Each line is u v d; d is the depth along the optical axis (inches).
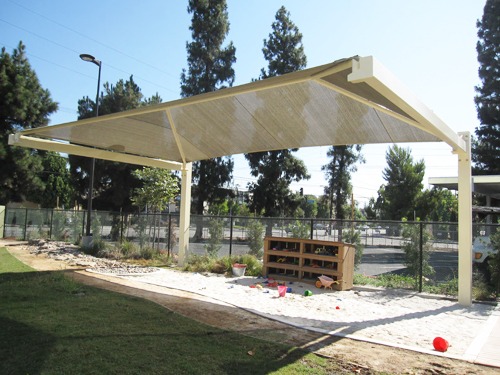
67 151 429.7
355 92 218.8
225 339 197.8
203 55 1206.9
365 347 199.3
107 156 451.2
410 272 404.2
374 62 166.7
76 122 367.6
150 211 847.7
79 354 168.9
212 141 434.0
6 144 920.3
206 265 458.3
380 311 286.2
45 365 155.6
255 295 322.7
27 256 530.6
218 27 1221.1
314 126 354.0
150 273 420.5
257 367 161.9
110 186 1107.3
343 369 165.8
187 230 492.4
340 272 368.5
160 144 461.1
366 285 392.8
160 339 193.3
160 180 784.9
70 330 201.6
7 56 967.6
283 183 1197.7
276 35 1200.2
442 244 562.9
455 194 1697.8
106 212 709.9
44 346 176.7
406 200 1508.4
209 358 169.9
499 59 1221.1
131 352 173.6
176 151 484.1
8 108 937.5
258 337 205.0
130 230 664.4
